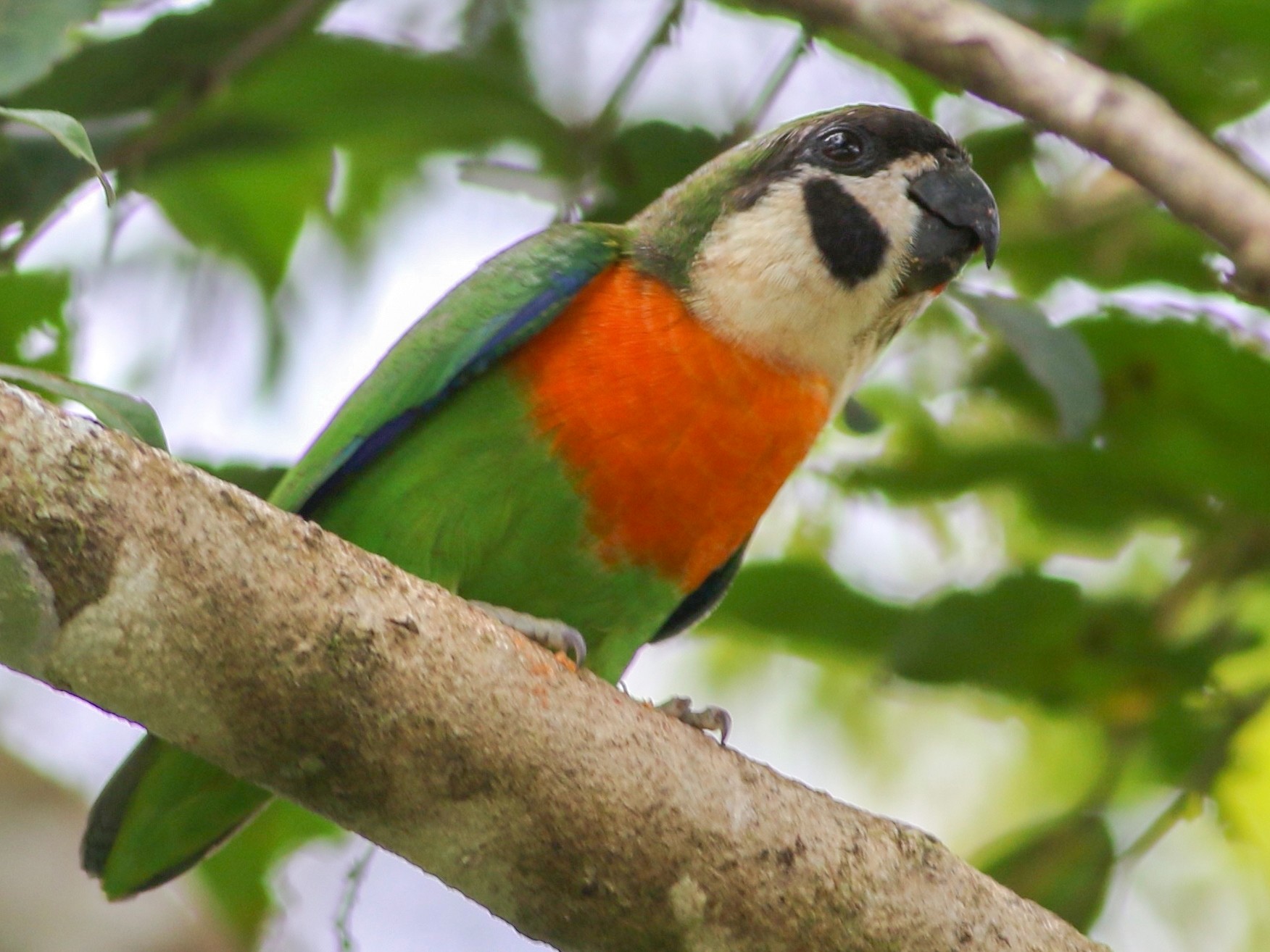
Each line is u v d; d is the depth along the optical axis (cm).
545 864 625
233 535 569
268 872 1188
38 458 543
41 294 1156
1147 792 1153
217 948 925
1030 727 1301
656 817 629
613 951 646
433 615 601
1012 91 859
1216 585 1100
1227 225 849
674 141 1094
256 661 574
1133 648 1082
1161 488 1115
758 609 1124
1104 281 1156
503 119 1100
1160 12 1085
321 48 1060
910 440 1149
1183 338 1064
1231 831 1201
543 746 612
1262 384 1059
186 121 1066
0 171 995
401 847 624
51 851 902
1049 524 1153
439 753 601
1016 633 1083
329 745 593
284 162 1227
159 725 587
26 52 838
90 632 559
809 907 648
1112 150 855
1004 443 1121
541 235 908
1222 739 1073
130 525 554
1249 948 1323
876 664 1145
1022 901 682
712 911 640
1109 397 1090
